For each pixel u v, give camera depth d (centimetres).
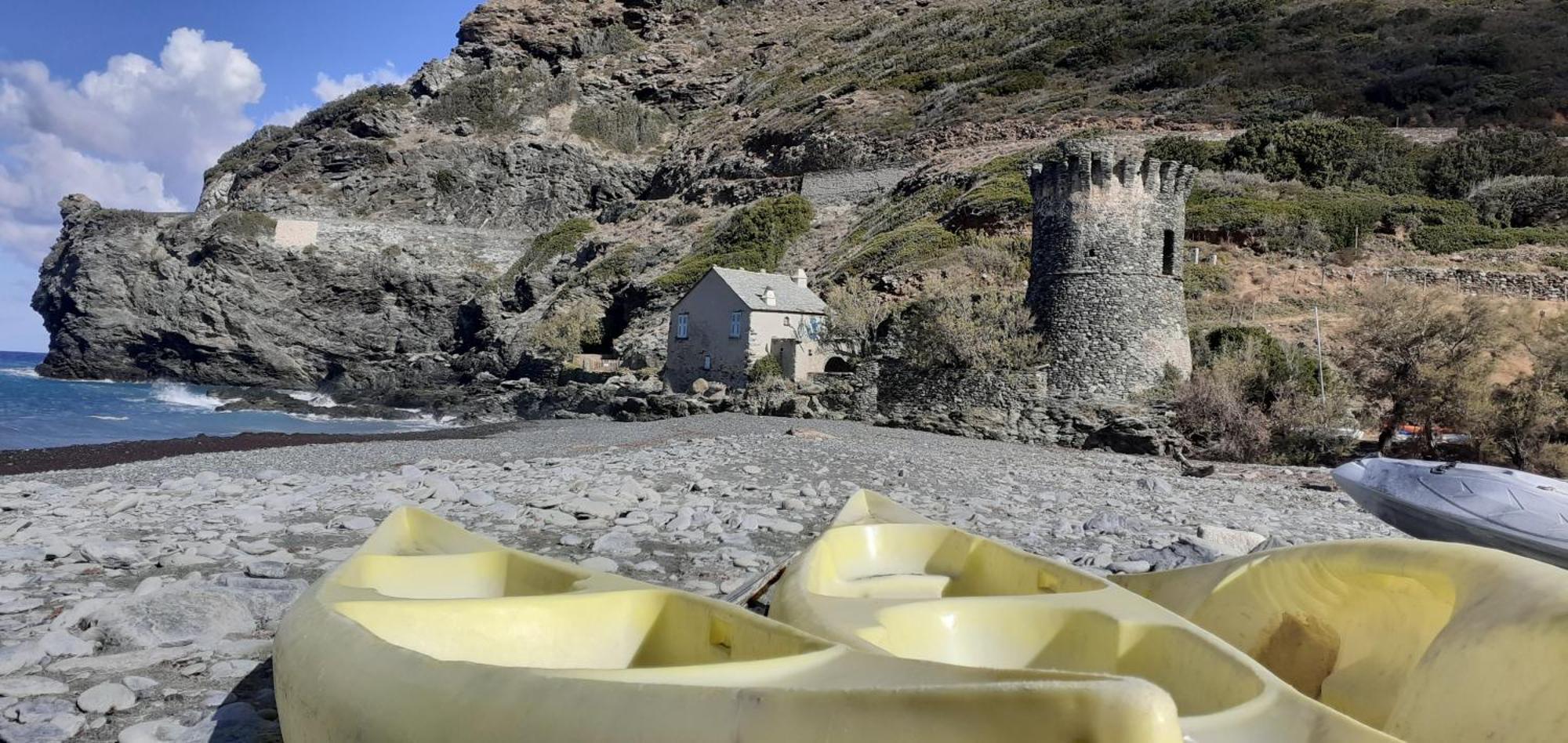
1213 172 5725
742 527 1061
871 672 247
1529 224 5091
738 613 363
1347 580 438
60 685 498
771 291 5025
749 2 14888
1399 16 7756
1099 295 3475
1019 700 179
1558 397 2688
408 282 9844
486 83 13200
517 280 9269
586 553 909
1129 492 1714
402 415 6162
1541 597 310
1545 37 7088
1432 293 3088
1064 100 7638
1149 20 8894
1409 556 396
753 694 207
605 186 12075
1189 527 1264
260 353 9150
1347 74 7006
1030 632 449
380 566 512
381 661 291
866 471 1770
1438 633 375
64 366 9294
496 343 7988
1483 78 6575
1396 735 357
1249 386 3127
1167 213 3522
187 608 607
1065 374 3500
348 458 2188
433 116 12781
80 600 679
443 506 1188
